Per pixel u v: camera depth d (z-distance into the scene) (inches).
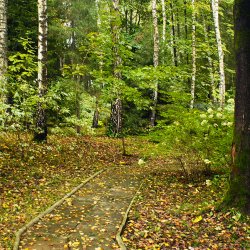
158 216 286.2
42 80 519.2
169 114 414.3
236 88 267.7
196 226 260.2
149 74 582.9
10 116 434.3
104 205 315.3
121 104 791.7
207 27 1283.2
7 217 266.8
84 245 228.7
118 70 573.0
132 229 259.1
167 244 232.2
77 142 612.4
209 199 323.3
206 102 901.8
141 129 866.1
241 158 265.9
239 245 227.6
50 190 346.6
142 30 1096.8
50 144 535.8
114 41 571.5
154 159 567.2
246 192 263.4
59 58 954.7
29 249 218.2
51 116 752.3
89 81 1037.8
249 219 255.4
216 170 433.1
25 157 441.4
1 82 444.1
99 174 435.5
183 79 957.2
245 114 264.4
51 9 890.7
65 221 270.8
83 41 939.3
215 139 373.7
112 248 226.4
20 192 327.6
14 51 756.6
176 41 1042.1
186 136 387.2
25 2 773.3
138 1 1290.6
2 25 566.6
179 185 386.0
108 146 637.9
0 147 451.2
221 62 832.3
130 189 373.4
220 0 1039.6
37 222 263.9
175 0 1117.7
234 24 268.1
